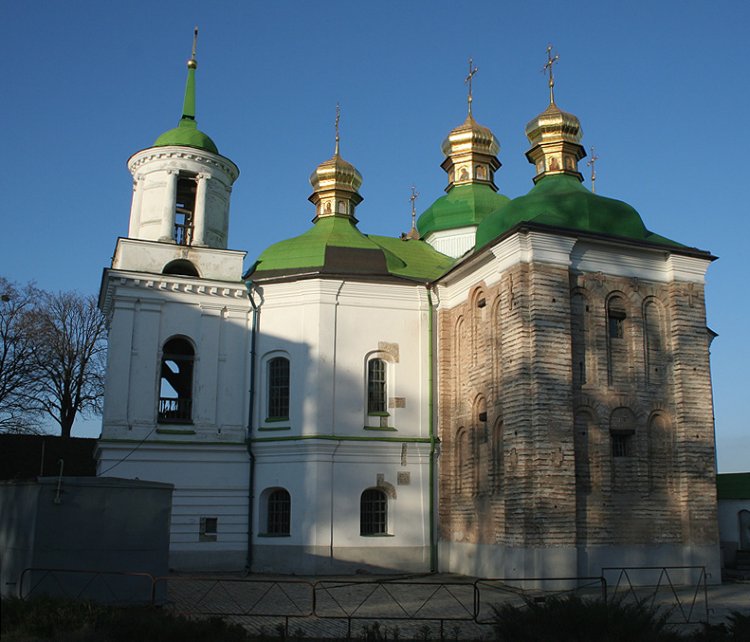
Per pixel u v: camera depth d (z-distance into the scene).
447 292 34.09
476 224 42.50
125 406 31.25
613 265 29.77
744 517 34.22
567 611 15.79
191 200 36.72
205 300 33.19
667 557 27.97
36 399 53.44
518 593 24.53
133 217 35.06
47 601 16.44
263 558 31.22
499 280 29.73
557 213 29.92
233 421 32.59
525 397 26.98
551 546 25.89
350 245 35.50
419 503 32.31
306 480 31.22
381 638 16.33
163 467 31.28
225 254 33.94
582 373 28.38
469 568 30.08
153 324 32.28
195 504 31.34
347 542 31.08
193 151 34.88
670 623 18.88
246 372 33.16
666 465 28.97
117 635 15.04
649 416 29.09
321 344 32.41
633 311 29.64
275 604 21.70
